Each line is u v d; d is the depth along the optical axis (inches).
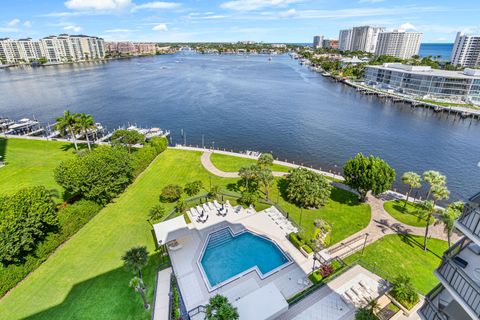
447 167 2859.3
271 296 1048.8
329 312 1065.5
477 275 608.7
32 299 1127.0
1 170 2333.9
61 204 1688.0
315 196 1753.2
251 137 3659.0
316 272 1243.8
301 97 5989.2
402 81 6309.1
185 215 1713.8
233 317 866.1
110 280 1227.2
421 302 1094.4
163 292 1165.7
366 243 1483.8
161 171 2347.4
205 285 1197.7
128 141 2620.6
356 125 4173.2
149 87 6737.2
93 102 5334.6
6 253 1111.0
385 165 1754.4
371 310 967.6
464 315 668.7
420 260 1368.1
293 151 3228.3
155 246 1446.9
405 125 4197.8
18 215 1173.7
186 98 5693.9
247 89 6702.8
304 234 1513.3
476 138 3661.4
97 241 1477.6
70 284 1202.0
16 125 3580.2
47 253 1342.3
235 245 1473.9
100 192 1675.7
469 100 5251.0
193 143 3472.0
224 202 1855.3
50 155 2687.0
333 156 3102.9
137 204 1836.9
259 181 1873.8
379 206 1856.5
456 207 1318.9
